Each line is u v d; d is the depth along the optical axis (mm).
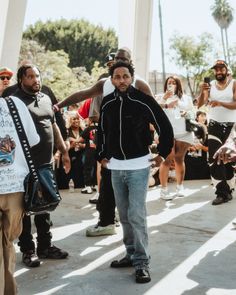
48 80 37344
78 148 7590
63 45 41781
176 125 6520
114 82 3266
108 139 3383
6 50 7281
